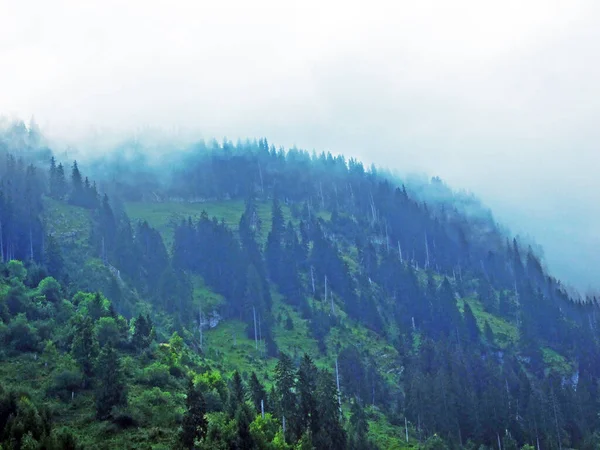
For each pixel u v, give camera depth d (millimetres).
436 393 144125
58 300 128125
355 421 126188
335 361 162125
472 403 145000
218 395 102688
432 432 137875
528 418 147125
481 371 166625
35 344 105438
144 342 117750
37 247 166250
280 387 100812
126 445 78750
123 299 152750
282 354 104750
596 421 157375
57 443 67000
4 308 111500
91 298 125938
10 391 78562
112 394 87812
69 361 98812
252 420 90312
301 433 94375
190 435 78188
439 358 165125
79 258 169125
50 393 90500
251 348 165000
